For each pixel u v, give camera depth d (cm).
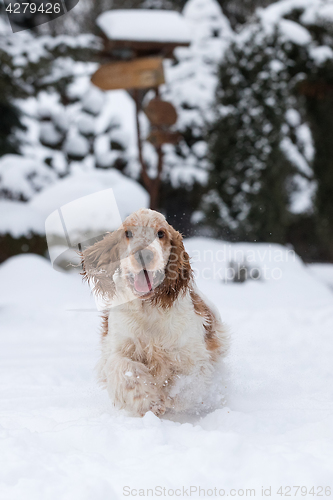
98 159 1577
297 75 1377
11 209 1169
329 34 1427
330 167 1416
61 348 586
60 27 1827
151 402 294
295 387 374
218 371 332
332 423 251
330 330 614
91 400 353
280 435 247
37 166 1350
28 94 1293
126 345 304
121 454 223
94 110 1577
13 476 195
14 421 289
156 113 1176
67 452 227
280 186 1255
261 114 1234
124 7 2119
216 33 1720
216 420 274
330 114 1393
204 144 1541
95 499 176
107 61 1187
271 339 567
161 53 1143
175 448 223
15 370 468
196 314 313
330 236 1486
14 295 899
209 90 1588
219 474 193
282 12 1435
